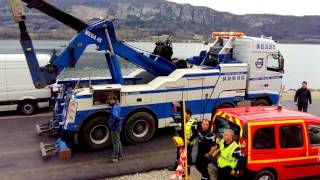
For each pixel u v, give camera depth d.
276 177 8.20
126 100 11.91
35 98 16.34
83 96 11.24
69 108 11.23
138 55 13.23
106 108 11.57
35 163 10.47
